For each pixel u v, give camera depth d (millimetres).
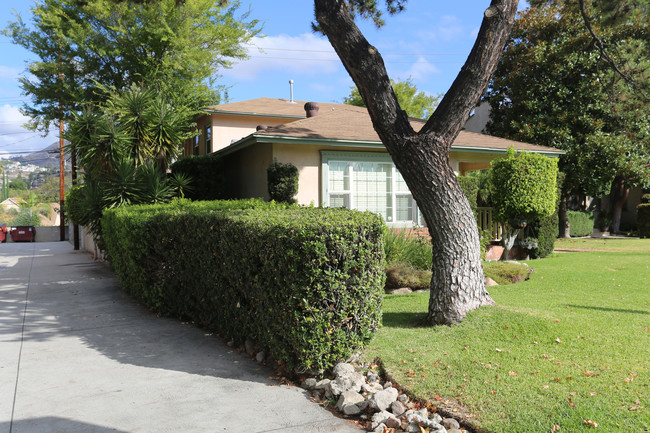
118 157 12781
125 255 9117
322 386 4406
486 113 24812
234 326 5840
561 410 3391
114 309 8266
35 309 8352
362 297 4777
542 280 9062
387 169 13047
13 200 65750
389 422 3566
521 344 4859
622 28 16781
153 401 4168
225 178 15109
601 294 7461
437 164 5742
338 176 12453
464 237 5855
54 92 18141
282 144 11859
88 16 17516
